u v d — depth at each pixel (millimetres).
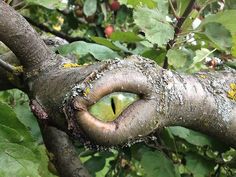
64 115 494
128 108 493
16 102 958
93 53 791
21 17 586
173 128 804
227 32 736
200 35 758
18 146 572
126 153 830
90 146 481
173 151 832
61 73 537
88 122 458
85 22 1513
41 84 545
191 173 900
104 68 484
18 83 669
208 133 614
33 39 583
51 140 778
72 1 1494
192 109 565
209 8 1099
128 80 483
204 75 624
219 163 854
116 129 472
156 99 506
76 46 787
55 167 775
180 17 771
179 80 555
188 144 856
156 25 725
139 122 489
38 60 584
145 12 729
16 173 560
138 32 1148
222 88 616
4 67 638
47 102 520
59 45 817
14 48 582
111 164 1046
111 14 1479
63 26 1570
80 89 462
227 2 943
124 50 876
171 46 783
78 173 769
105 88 468
